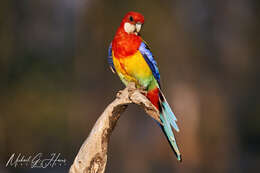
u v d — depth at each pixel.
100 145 5.57
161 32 16.36
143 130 17.00
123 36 6.69
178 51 16.78
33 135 16.61
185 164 16.83
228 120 17.88
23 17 18.33
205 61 17.53
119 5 16.25
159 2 16.45
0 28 16.77
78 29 17.00
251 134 21.22
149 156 16.77
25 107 16.73
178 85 16.94
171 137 6.77
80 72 17.31
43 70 17.91
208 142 17.06
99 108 17.03
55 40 19.33
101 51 16.75
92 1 16.42
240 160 18.16
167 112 6.84
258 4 18.39
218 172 16.86
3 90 16.45
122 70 6.81
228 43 18.05
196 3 17.48
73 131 17.17
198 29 17.45
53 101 17.33
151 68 6.79
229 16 18.08
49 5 18.92
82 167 5.58
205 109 17.14
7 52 16.80
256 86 19.22
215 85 17.48
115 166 16.50
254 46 18.62
